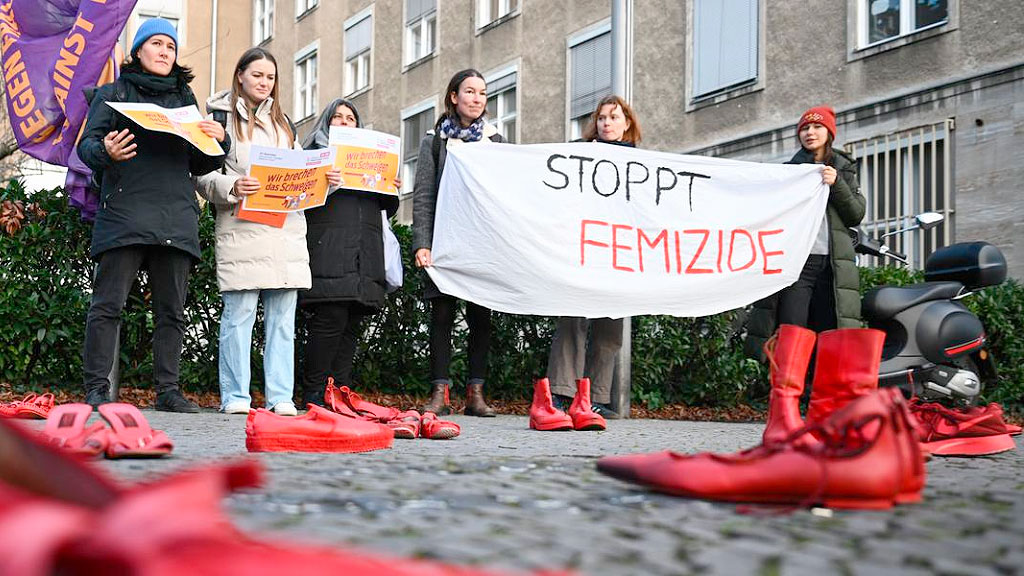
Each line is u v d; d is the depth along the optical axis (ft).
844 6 44.96
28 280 21.62
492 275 20.74
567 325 21.20
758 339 21.72
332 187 18.89
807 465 6.42
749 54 49.80
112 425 9.16
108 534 2.31
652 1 55.62
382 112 82.69
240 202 18.45
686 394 25.64
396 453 10.84
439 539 4.86
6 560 2.08
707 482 6.57
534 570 4.18
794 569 4.43
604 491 7.11
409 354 24.54
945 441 12.10
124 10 22.36
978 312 26.05
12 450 2.81
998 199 38.37
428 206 20.97
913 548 5.06
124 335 22.25
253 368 23.76
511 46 68.13
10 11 22.16
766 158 48.55
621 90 23.89
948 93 40.29
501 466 8.82
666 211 21.61
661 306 21.33
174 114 16.74
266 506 5.85
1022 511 6.53
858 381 8.13
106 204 17.92
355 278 19.62
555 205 21.18
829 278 21.30
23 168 52.37
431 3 76.89
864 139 43.73
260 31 98.02
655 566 4.40
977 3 39.52
